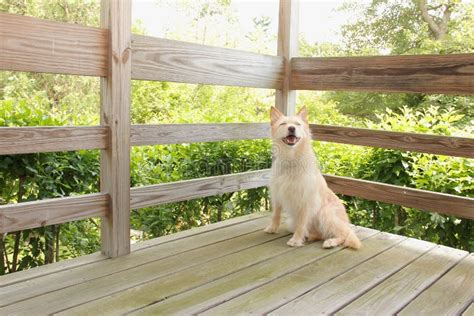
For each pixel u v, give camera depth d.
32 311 1.99
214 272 2.51
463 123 8.44
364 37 10.55
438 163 3.46
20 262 3.06
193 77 3.12
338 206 3.24
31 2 8.63
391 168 3.77
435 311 2.10
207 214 4.10
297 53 4.02
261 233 3.34
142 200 2.88
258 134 3.77
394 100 9.53
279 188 3.12
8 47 2.15
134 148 3.77
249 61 3.56
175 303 2.09
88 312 1.98
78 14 9.01
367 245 3.11
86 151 3.14
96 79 9.16
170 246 2.97
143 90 8.94
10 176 2.91
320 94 10.71
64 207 2.48
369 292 2.30
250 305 2.10
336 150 4.27
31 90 8.74
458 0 9.35
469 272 2.63
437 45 9.20
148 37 2.79
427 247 3.09
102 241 2.77
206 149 3.94
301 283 2.39
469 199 3.02
